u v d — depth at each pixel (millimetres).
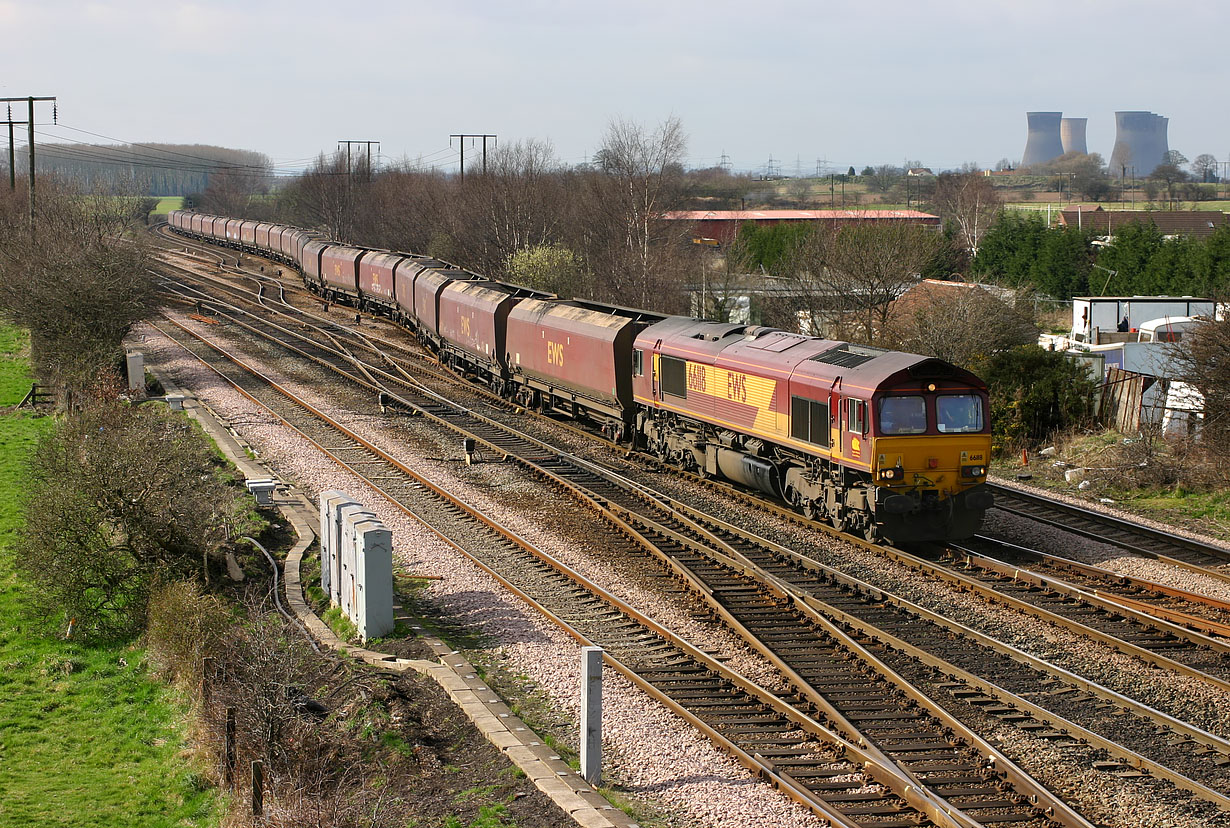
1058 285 103438
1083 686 21562
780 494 36344
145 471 31125
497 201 109125
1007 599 26688
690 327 42656
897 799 17047
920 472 31109
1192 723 20000
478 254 110312
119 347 59719
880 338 61219
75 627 30000
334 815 16328
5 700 25719
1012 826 16250
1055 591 27719
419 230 129625
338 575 27844
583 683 17969
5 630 30250
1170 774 17578
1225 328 41250
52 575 30422
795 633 24797
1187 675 22188
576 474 41656
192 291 99375
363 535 25000
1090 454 43938
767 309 81000
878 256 71812
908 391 30938
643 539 32031
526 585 28547
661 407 43250
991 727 19719
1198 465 39406
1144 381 46781
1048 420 49188
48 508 30734
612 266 87562
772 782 17625
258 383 60312
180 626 26328
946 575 28906
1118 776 17781
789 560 30422
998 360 51031
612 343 46125
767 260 111188
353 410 53656
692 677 22266
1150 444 41406
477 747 19156
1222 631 24547
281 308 92438
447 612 26922
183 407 52562
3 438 52219
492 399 59406
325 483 39750
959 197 142875
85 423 36750
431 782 18031
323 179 157750
